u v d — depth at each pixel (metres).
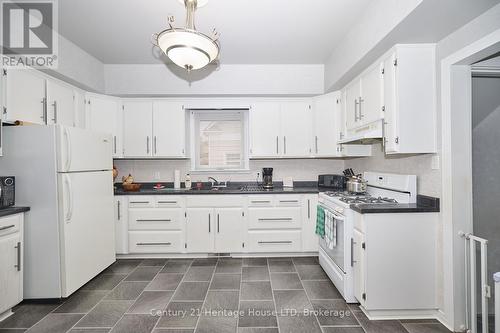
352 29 2.42
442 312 1.91
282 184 3.77
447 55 1.84
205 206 3.18
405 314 1.97
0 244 1.91
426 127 1.95
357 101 2.63
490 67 1.90
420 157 2.12
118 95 3.37
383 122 2.12
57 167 2.18
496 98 2.16
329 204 2.55
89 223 2.48
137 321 1.93
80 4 2.05
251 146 3.50
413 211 1.93
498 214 2.22
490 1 1.44
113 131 3.36
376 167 2.85
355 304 2.15
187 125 3.68
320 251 2.93
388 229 1.94
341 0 2.01
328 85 3.14
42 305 2.15
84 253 2.41
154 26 2.39
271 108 3.50
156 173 3.77
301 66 3.35
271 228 3.19
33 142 2.15
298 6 2.09
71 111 2.85
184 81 3.33
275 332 1.80
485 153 2.21
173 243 3.17
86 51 2.91
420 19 1.62
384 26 1.84
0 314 1.93
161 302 2.19
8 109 2.12
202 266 2.95
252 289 2.40
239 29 2.45
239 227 3.18
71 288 2.23
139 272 2.79
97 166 2.62
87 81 2.94
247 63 3.31
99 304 2.16
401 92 1.94
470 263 1.79
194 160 3.86
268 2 2.03
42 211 2.15
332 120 3.26
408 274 1.94
